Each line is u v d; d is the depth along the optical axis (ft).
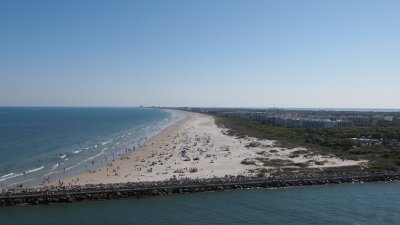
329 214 274.16
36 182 380.17
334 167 433.48
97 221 258.16
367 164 452.76
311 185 368.27
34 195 298.97
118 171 433.48
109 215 271.28
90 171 439.63
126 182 352.28
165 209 285.64
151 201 307.37
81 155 581.94
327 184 373.20
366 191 344.90
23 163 507.71
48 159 542.57
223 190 343.26
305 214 273.75
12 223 253.65
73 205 295.48
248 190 345.51
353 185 370.73
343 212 279.28
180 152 578.66
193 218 264.52
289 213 276.00
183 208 288.30
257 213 276.00
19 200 295.69
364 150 541.34
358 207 292.20
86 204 298.35
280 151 568.00
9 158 547.08
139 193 322.14
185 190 334.44
